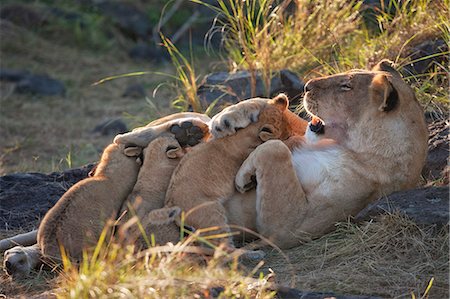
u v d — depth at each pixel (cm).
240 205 1005
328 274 907
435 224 938
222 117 1009
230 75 1553
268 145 978
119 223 980
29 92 2475
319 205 991
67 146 1967
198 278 856
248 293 850
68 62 2788
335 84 1030
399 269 902
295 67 1573
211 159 999
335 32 1577
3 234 1169
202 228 967
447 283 870
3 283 984
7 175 1318
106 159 1041
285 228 992
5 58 2770
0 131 2136
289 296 846
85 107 2359
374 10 1664
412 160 1001
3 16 2962
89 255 962
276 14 1535
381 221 960
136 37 3020
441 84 1314
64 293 859
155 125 1099
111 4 3112
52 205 1247
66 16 3027
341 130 1023
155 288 837
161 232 959
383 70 1052
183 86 1734
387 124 996
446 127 1187
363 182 995
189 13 3066
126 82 2609
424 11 1455
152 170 1014
